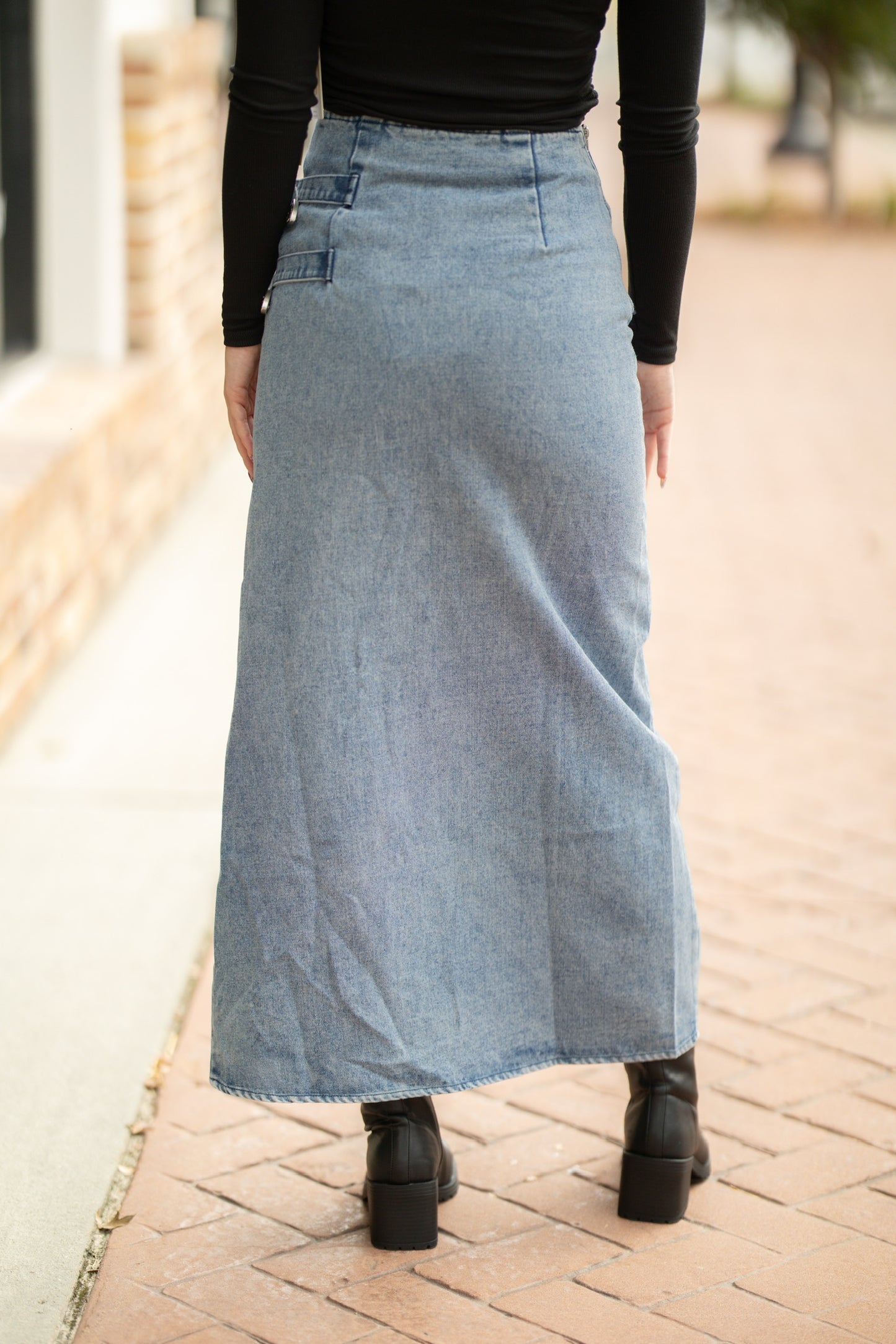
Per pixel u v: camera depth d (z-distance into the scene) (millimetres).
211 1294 2035
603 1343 1946
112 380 5512
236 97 1774
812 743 4270
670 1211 2191
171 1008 2818
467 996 1998
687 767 4074
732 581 5770
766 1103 2533
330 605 1869
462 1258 2115
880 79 16656
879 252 14750
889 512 6746
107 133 5594
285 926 1934
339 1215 2223
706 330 10969
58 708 4297
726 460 7621
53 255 5699
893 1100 2553
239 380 1962
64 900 3217
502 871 1992
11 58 5445
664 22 1806
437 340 1791
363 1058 1953
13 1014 2770
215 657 4723
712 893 3352
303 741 1894
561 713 1953
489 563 1880
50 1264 2113
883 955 3082
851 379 9484
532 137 1806
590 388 1845
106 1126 2457
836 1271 2104
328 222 1810
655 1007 2043
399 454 1831
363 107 1802
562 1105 2531
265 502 1889
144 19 6141
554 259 1817
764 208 17156
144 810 3678
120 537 5340
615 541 1921
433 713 1917
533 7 1745
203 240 6848
